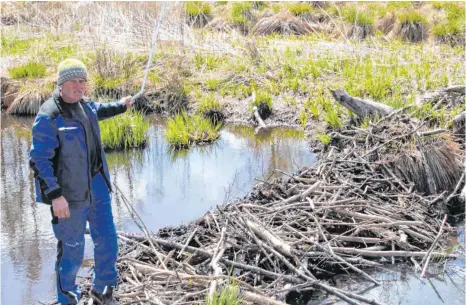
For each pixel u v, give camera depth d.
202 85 11.71
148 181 7.59
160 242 5.26
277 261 5.00
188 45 13.74
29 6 16.98
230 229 5.34
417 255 5.35
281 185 6.43
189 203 6.81
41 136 3.88
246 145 9.05
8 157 8.65
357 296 4.59
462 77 9.98
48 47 13.91
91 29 14.82
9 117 10.96
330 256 5.10
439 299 4.77
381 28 14.66
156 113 11.06
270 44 13.61
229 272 4.45
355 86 10.16
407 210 6.03
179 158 8.56
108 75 11.75
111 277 4.27
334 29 14.67
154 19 13.99
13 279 5.17
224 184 7.39
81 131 4.01
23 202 6.95
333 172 6.77
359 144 7.77
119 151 8.98
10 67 12.54
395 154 6.98
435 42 13.31
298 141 9.11
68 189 4.00
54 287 5.03
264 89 11.10
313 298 4.74
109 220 4.24
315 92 10.56
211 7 17.17
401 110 7.83
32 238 5.99
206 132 9.52
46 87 11.37
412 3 15.74
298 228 5.64
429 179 6.71
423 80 10.02
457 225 6.19
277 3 17.00
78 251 4.13
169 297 4.39
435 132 7.08
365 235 5.72
